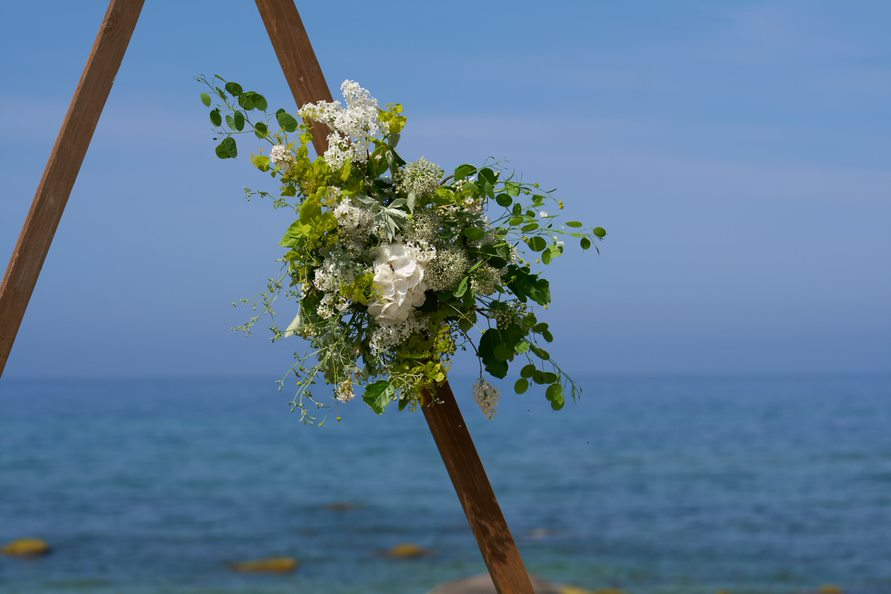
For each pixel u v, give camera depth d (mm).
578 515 16625
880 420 35875
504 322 2277
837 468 22688
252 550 13578
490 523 2426
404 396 2234
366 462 24594
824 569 12156
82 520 16328
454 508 17312
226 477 22047
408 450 26984
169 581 11586
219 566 12492
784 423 35031
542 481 21031
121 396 64125
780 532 14852
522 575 2416
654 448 27344
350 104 2230
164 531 15227
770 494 18938
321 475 22297
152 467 23859
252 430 33031
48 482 21250
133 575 11930
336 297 2186
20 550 13453
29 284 2129
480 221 2281
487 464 24109
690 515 16562
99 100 2211
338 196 2184
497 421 36281
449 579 11695
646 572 12070
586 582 11555
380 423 34938
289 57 2381
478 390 2324
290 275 2217
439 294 2250
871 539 14141
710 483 20547
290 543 14094
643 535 14664
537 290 2291
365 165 2258
